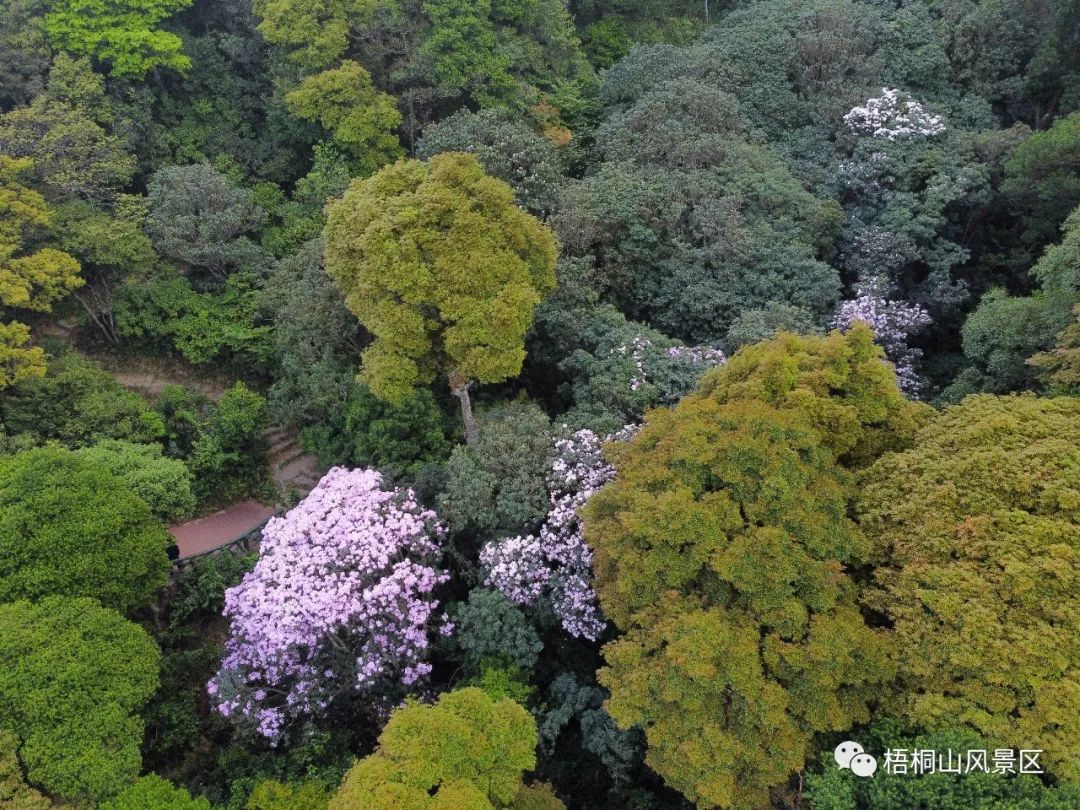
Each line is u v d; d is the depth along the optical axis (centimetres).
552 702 1441
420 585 1442
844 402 1376
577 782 1418
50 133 2103
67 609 1312
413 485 1684
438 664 1596
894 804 1002
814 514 1216
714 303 2128
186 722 1477
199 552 1891
